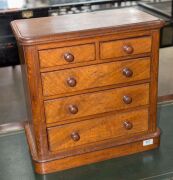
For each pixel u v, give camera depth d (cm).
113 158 205
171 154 207
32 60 172
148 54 188
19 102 310
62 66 177
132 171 195
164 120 240
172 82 331
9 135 232
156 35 185
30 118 205
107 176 192
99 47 178
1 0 314
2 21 307
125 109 197
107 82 188
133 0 338
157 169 196
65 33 170
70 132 192
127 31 178
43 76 176
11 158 210
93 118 193
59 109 185
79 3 322
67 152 195
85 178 192
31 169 200
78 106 188
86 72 182
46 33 171
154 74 195
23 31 178
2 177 195
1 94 325
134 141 204
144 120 204
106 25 179
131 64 188
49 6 314
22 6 316
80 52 176
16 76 360
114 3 332
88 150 197
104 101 191
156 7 347
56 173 196
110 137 202
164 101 263
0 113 294
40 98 180
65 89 182
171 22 338
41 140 189
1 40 314
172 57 386
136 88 195
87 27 178
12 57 323
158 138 210
